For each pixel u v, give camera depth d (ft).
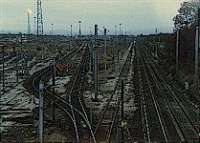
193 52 223.92
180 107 143.54
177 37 224.12
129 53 427.74
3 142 96.37
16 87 196.54
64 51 433.48
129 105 147.33
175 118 124.77
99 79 224.74
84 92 179.83
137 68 283.18
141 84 204.03
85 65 286.25
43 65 296.10
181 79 205.36
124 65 305.73
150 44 554.05
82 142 95.50
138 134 104.63
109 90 184.55
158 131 108.27
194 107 142.41
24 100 160.15
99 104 150.20
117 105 146.51
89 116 125.80
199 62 210.79
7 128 111.96
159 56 348.18
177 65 223.30
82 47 505.25
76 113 128.98
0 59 336.49
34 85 196.95
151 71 264.52
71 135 102.17
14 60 329.93
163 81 215.31
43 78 223.10
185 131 107.65
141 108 140.87
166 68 268.41
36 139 99.30
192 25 272.51
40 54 387.55
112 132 105.40
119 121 116.16
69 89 186.60
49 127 111.86
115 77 236.02
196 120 120.98
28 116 128.47
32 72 258.78
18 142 96.53
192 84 180.55
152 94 172.24
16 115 130.72
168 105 147.74
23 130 108.88
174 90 183.93
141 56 389.39
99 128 110.11
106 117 125.80
